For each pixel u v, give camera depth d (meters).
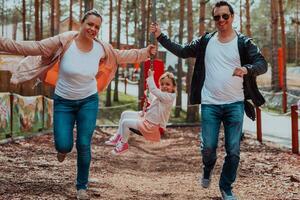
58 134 5.41
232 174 5.42
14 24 51.19
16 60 12.31
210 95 5.38
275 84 30.81
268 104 29.53
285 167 8.89
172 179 8.09
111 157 10.88
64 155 5.59
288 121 20.92
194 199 6.21
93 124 5.53
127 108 31.97
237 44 5.29
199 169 9.36
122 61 5.90
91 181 7.10
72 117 5.52
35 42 5.41
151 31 5.94
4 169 7.52
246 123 20.09
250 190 6.84
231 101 5.34
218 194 6.59
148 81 6.39
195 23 54.56
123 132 6.51
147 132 6.46
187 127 19.73
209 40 5.43
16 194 5.79
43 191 6.05
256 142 13.21
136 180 7.81
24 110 12.92
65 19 49.06
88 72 5.40
